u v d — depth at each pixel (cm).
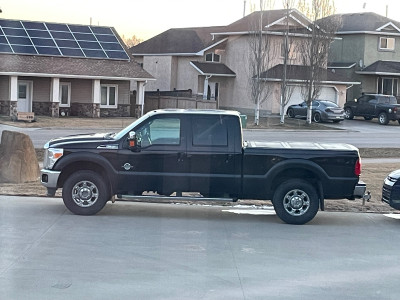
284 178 1230
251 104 4703
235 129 1203
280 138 3127
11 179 1609
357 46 5091
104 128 3459
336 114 4200
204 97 4750
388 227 1223
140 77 4325
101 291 755
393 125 4291
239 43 4822
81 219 1179
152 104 4744
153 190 1203
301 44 4234
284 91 4072
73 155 1198
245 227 1173
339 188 1207
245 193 1209
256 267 889
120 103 4456
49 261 881
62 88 4281
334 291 788
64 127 3400
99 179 1206
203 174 1198
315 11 4266
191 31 5244
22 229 1078
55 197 1411
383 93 5116
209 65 4878
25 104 4175
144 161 1197
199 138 1200
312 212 1211
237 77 4859
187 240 1041
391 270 896
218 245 1016
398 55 5172
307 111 4128
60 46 4325
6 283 777
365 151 2595
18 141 1625
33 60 4109
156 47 5272
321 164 1202
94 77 4181
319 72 4109
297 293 774
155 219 1215
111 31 4688
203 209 1356
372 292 788
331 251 1004
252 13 4572
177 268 867
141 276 823
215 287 787
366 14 5250
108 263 880
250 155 1198
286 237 1098
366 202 1487
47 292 745
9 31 4288
